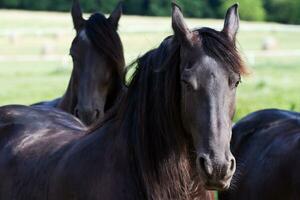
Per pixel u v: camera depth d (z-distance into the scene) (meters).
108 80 13.22
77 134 9.97
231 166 7.40
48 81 44.28
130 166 8.19
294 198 10.41
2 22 87.56
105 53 13.16
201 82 7.49
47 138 10.11
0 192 9.83
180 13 7.86
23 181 9.50
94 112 13.00
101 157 8.41
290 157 10.69
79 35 13.45
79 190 8.41
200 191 8.23
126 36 68.00
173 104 7.91
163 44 8.16
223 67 7.56
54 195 8.78
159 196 8.02
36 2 105.12
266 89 37.47
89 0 80.94
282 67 51.38
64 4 105.31
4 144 10.37
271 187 10.84
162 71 8.04
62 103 14.25
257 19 90.81
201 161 7.37
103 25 13.36
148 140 8.12
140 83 8.33
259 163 11.32
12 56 60.19
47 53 61.75
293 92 35.97
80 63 13.29
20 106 11.37
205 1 87.12
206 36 7.75
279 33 76.69
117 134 8.44
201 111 7.45
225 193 11.91
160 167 8.04
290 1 88.38
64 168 8.79
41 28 80.00
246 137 12.05
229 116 7.61
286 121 11.77
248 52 59.91
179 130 7.97
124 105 8.52
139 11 93.56
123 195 8.09
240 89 37.41
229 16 8.09
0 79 45.38
